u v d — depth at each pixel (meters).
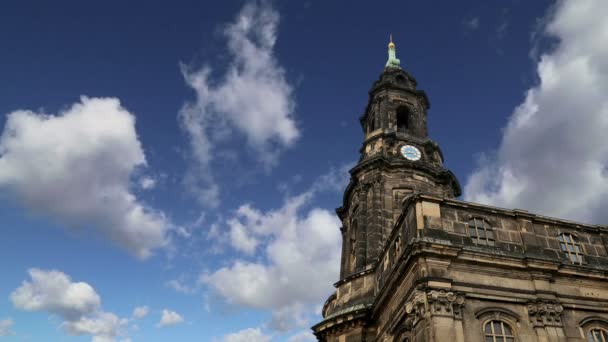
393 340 25.58
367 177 40.84
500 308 22.61
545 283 23.73
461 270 23.19
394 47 55.69
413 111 47.75
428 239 23.53
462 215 25.44
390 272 27.59
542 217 26.55
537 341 22.09
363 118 50.50
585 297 24.16
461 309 21.98
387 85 49.00
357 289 32.81
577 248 26.38
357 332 30.02
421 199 25.38
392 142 43.03
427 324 21.39
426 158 42.78
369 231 37.12
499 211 26.12
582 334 23.05
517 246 25.16
